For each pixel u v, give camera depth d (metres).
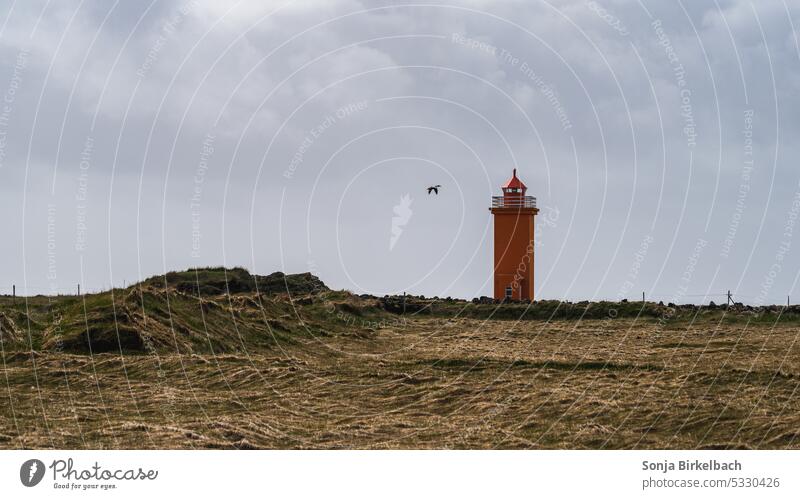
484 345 47.88
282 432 28.38
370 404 32.38
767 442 27.12
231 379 34.97
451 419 30.34
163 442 26.45
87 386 33.25
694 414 29.62
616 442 27.42
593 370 37.16
